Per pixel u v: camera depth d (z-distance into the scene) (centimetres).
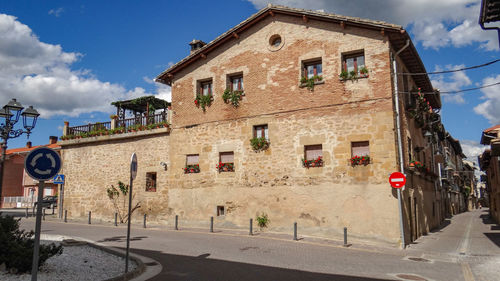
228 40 1783
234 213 1655
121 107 2400
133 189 1984
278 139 1595
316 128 1516
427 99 2242
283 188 1554
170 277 766
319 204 1466
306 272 827
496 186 2542
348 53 1516
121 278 725
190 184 1791
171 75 1925
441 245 1375
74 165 2238
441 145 3522
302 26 1606
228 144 1716
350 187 1414
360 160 1402
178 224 1789
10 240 780
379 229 1337
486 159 2600
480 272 878
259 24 1714
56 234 1416
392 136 1366
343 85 1486
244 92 1706
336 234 1413
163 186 1881
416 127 1850
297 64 1595
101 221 2047
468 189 6084
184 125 1858
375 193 1364
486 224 2558
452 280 791
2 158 1162
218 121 1758
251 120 1670
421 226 1680
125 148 2055
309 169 1506
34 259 537
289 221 1523
